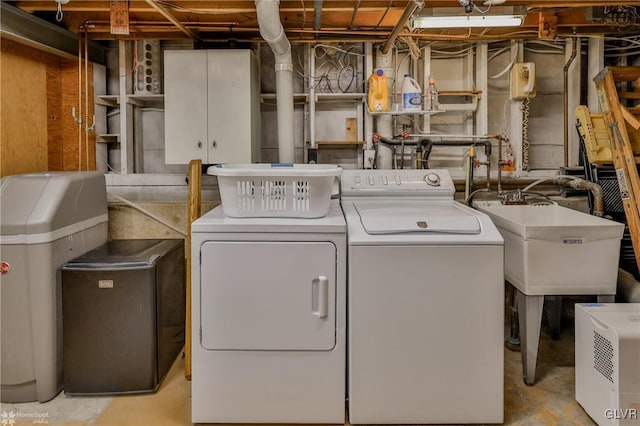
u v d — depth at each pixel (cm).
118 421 195
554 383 222
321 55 335
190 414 200
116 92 346
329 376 188
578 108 293
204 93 298
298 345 187
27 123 288
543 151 342
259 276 185
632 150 261
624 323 179
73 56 315
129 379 215
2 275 204
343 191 245
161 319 226
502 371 187
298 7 271
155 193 329
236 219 192
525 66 317
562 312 309
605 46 334
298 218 194
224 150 299
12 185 218
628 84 312
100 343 213
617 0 254
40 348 208
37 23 279
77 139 322
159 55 328
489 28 304
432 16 249
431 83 311
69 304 210
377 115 325
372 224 190
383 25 305
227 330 186
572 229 207
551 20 285
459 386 187
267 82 341
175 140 300
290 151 292
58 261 217
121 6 260
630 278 242
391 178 251
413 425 189
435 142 309
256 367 188
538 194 299
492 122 342
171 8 266
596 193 277
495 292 185
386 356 186
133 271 212
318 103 339
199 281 186
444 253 183
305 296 186
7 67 271
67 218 225
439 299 184
